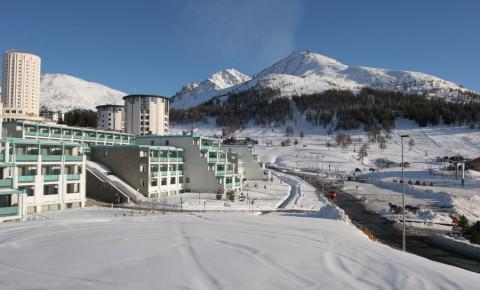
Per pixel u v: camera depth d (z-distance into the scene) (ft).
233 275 46.52
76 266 48.75
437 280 47.73
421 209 212.84
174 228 79.56
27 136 264.52
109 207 186.80
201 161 258.37
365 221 179.52
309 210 205.26
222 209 193.77
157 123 511.40
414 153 651.25
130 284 42.29
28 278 43.91
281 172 491.72
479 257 110.22
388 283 45.83
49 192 169.48
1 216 129.80
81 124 537.24
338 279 46.60
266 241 68.03
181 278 44.78
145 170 221.46
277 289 42.32
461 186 337.52
